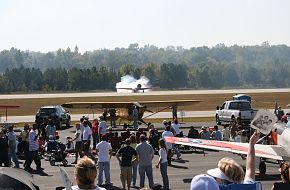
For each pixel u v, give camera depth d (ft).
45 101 311.06
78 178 21.61
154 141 94.73
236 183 21.17
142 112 156.97
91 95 385.91
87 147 84.74
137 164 64.54
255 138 23.94
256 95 355.77
